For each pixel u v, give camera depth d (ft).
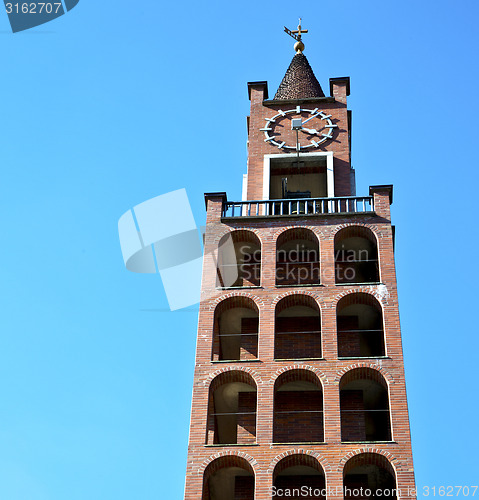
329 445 128.67
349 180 172.96
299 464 128.77
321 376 135.74
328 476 125.70
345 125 180.14
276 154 177.17
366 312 148.87
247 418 142.51
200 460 128.98
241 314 150.61
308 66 198.39
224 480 138.10
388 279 146.20
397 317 141.49
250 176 174.19
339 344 147.13
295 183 180.34
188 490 126.31
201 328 143.43
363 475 136.15
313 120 181.27
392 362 136.26
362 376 136.67
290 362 137.90
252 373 137.28
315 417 141.08
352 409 140.15
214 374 137.80
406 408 131.44
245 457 128.67
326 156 175.63
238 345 152.97
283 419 140.97
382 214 155.33
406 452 126.93
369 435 146.20
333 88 186.39
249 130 181.78
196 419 133.28
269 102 184.65
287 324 150.82
